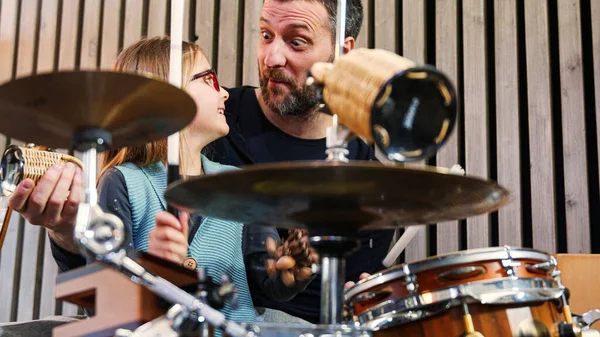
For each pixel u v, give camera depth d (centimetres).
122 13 348
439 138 101
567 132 280
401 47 315
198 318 101
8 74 356
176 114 106
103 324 112
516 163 285
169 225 129
